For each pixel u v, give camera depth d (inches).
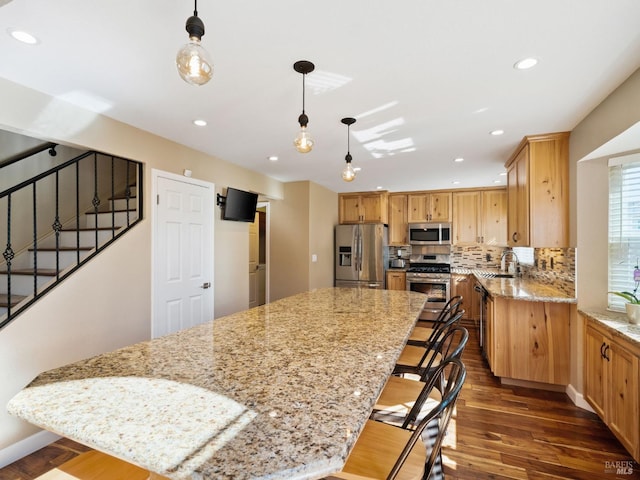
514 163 135.3
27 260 113.8
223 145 126.9
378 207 232.4
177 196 123.8
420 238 227.1
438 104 89.8
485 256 228.7
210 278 140.1
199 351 51.1
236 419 31.4
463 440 85.2
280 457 25.9
